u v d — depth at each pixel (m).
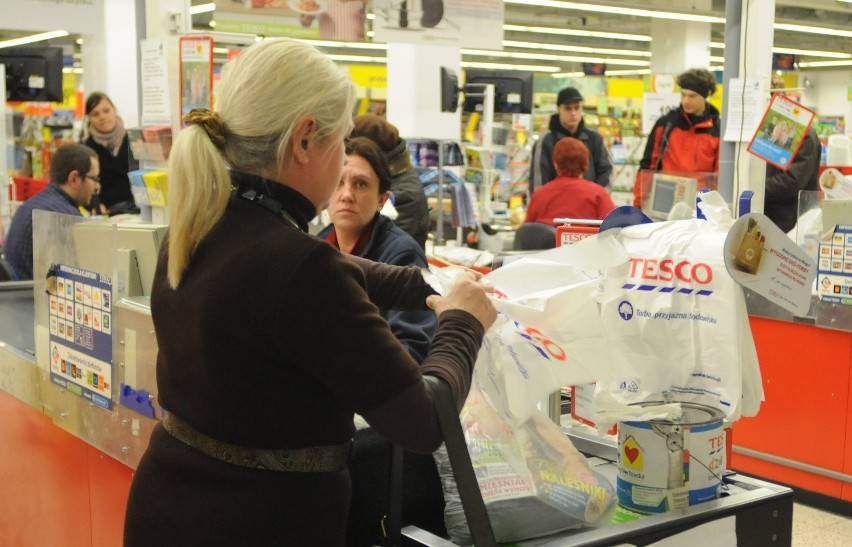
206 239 1.28
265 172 1.28
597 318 1.40
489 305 1.34
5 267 4.18
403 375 1.19
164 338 1.33
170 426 1.33
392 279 1.53
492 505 1.33
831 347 3.74
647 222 1.66
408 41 5.47
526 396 1.35
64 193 4.82
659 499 1.43
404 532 1.43
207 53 3.32
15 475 2.81
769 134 4.15
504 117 8.68
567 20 14.98
